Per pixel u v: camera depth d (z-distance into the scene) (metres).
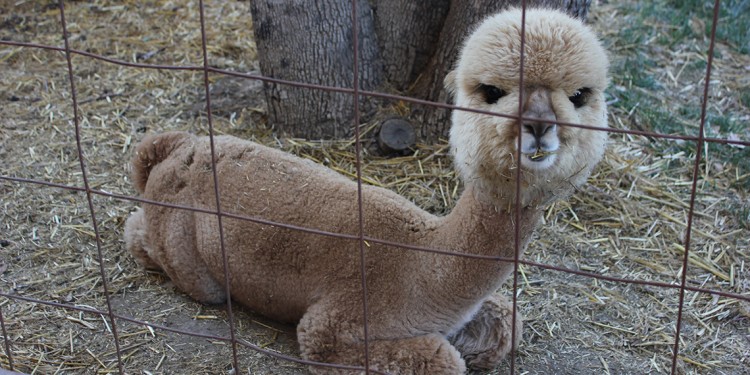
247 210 3.64
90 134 5.53
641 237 4.68
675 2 7.53
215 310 3.99
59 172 5.12
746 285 4.30
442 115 5.24
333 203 3.53
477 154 2.77
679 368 3.71
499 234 3.00
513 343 2.78
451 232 3.16
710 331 3.96
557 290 4.23
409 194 4.93
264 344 3.72
